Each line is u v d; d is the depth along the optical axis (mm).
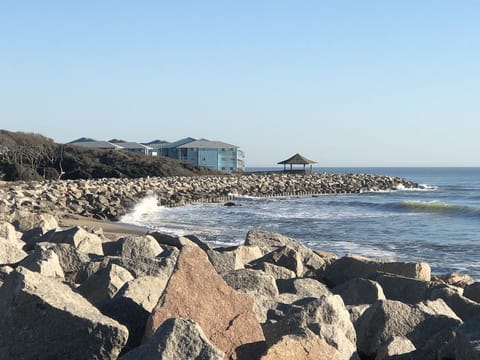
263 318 7281
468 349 5668
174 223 31250
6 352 5590
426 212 41375
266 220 34094
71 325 5586
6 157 72688
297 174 88062
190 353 5160
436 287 9898
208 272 6316
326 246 23422
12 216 18906
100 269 8633
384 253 21828
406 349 6496
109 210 33531
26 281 5832
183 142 109438
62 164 78938
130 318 6352
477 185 104938
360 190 73062
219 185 60656
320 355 5664
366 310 7660
